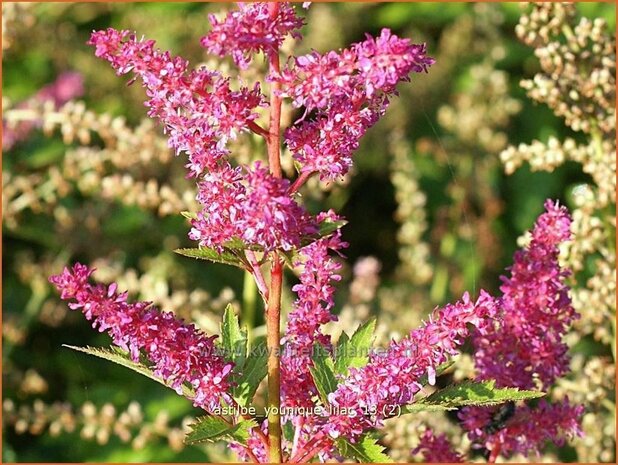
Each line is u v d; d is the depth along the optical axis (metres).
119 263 0.96
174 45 1.21
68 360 1.03
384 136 1.20
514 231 1.21
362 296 0.96
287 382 0.58
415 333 0.55
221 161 0.54
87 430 0.81
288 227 0.52
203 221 0.54
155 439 0.83
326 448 0.57
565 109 0.74
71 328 1.05
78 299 0.53
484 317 0.55
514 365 0.62
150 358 0.55
